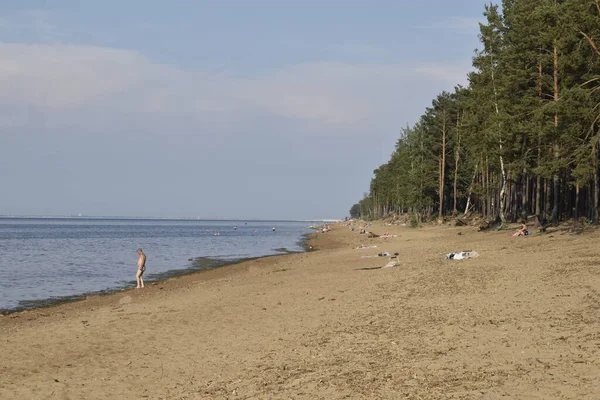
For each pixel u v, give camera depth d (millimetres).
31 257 58906
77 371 12977
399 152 115750
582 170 34062
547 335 11914
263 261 48594
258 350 13953
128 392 11352
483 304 16312
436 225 85188
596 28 34219
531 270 22188
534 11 38938
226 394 10562
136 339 15992
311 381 10648
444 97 90875
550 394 8375
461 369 10266
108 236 123625
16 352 14797
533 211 67500
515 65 44188
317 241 90812
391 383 9938
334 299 20719
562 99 35156
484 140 50188
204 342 15352
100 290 32562
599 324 12305
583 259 23672
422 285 21578
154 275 40688
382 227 115438
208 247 79125
